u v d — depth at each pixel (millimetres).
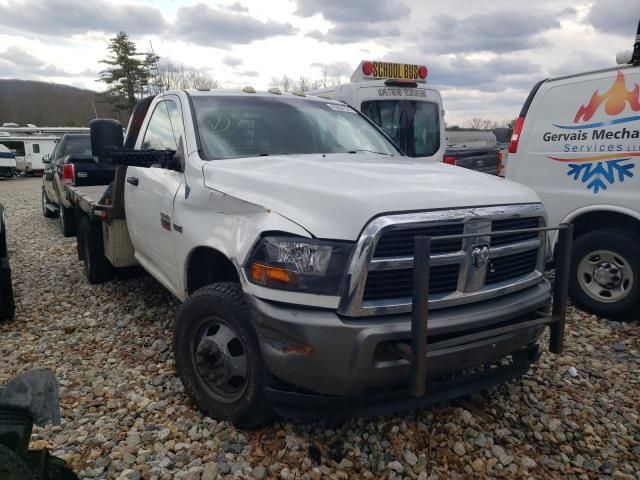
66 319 5402
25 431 1781
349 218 2715
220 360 3254
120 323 5230
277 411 2965
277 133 4336
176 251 3939
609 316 5180
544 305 3268
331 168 3395
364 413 2830
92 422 3428
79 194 6793
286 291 2789
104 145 4742
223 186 3480
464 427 3348
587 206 5227
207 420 3352
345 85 9125
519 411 3576
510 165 5855
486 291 3012
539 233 3340
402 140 9398
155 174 4500
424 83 10117
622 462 3104
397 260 2717
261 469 2928
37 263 8031
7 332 5082
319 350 2678
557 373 4133
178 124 4332
